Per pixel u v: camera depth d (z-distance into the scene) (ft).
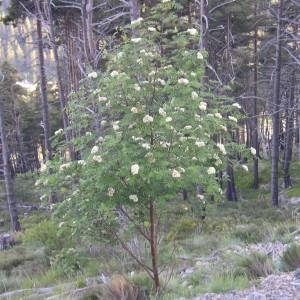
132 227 20.99
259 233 34.63
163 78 19.56
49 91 120.37
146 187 17.62
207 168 18.19
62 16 70.64
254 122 94.94
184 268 27.07
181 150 17.80
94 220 20.07
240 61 76.69
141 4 52.54
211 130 19.69
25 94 122.52
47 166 20.40
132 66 18.94
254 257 23.36
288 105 85.71
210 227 40.91
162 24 19.81
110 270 26.99
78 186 19.31
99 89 19.20
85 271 27.91
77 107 20.38
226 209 58.95
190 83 18.40
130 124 18.30
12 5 67.51
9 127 120.57
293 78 80.12
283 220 46.65
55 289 26.18
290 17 68.18
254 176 90.68
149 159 16.85
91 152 17.57
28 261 35.83
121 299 19.27
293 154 119.03
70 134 36.50
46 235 38.93
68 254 26.53
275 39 61.62
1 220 72.95
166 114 17.61
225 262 26.35
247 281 19.80
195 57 19.49
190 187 18.71
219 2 63.21
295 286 17.67
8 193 61.26
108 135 17.54
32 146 148.25
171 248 31.71
